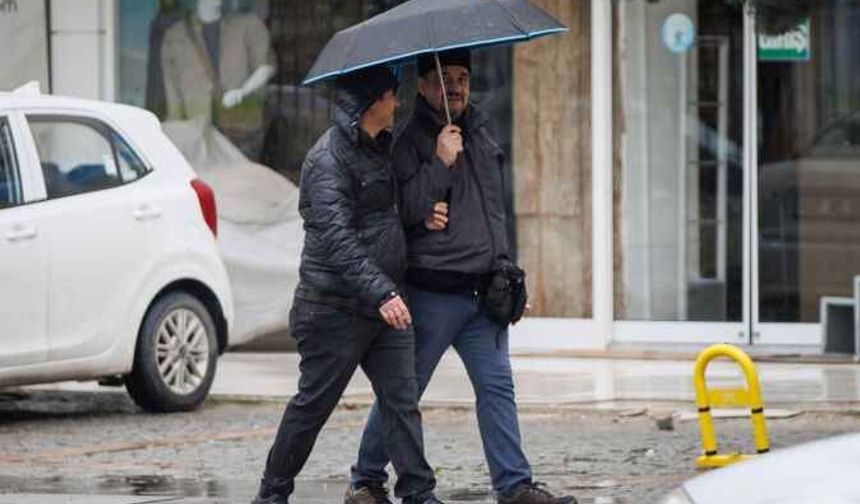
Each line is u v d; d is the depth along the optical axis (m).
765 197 40.12
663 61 40.34
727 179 40.25
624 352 39.81
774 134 40.09
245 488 24.84
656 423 30.45
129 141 31.77
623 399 32.91
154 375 31.61
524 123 40.81
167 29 41.62
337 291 20.88
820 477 13.14
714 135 40.28
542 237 40.78
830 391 33.72
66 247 30.20
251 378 36.00
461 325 21.66
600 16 40.19
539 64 40.72
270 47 41.50
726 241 40.28
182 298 32.16
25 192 29.98
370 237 20.88
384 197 20.89
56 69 41.38
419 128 21.44
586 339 40.44
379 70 20.78
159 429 30.47
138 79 41.66
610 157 40.41
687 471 25.97
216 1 41.53
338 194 20.62
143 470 26.56
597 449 28.12
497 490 21.73
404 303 21.03
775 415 31.00
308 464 26.97
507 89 40.84
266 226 40.25
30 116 30.47
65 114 30.92
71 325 30.27
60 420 31.59
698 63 40.25
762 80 40.03
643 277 40.53
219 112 41.56
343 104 20.77
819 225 39.97
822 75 39.91
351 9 41.22
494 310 21.52
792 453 14.00
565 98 40.66
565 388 34.50
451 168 21.31
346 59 20.67
